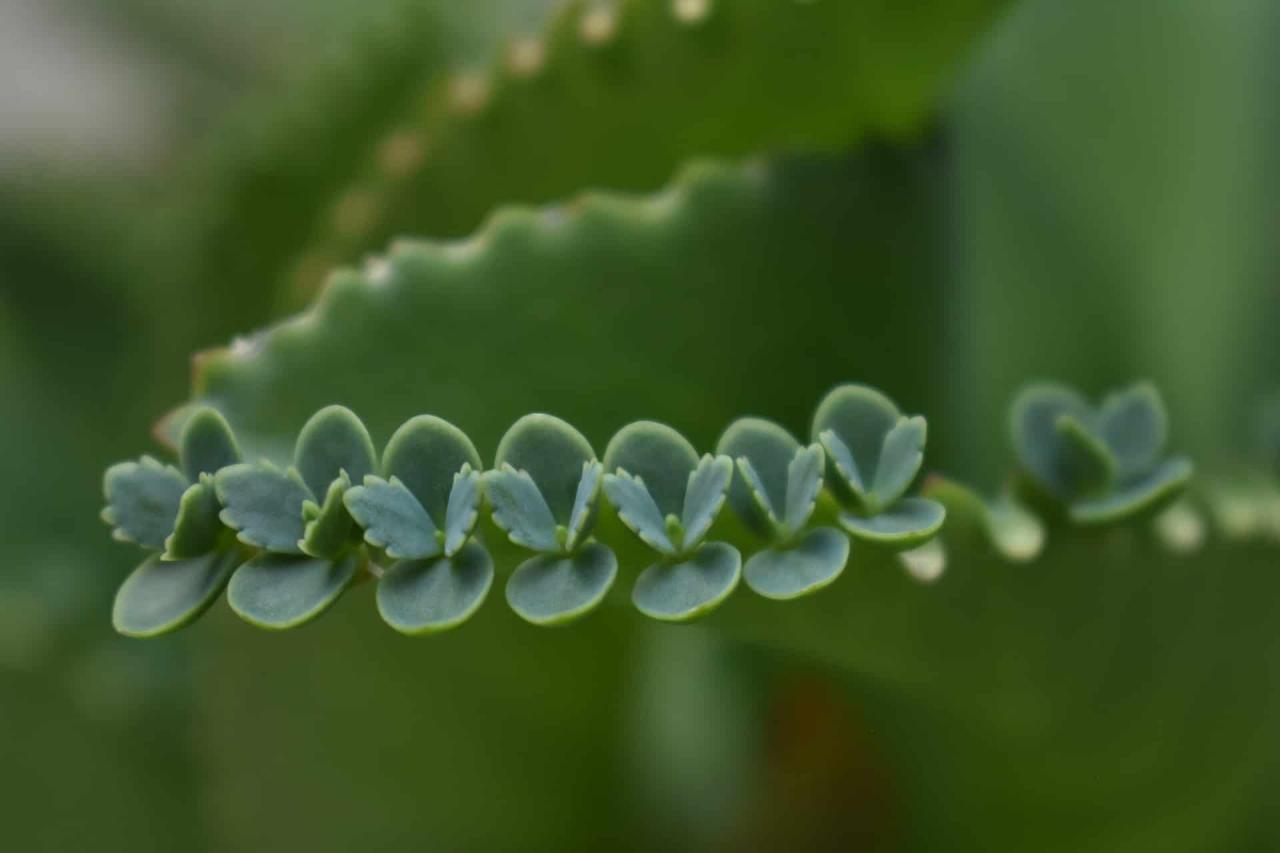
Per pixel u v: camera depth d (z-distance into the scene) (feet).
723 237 0.77
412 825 0.87
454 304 0.73
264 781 0.87
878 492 0.66
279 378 0.72
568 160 0.83
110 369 1.21
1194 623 0.77
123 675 0.99
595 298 0.75
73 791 0.96
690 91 0.80
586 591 0.63
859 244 0.79
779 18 0.77
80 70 1.41
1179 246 0.89
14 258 1.23
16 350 1.20
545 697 0.85
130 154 1.36
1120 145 0.89
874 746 0.87
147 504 0.67
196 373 0.71
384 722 0.86
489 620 0.83
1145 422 0.73
